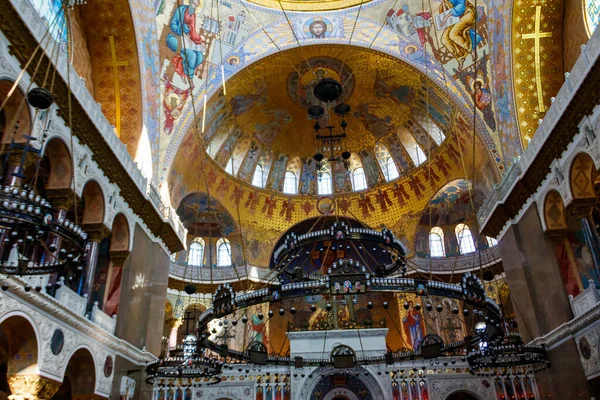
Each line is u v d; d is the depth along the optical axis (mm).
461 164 26062
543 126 17047
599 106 14070
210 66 23719
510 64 20281
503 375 21969
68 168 13867
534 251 19000
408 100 27016
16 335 11500
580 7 18281
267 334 27703
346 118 29438
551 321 17875
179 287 27844
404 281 12602
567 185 16234
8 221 7777
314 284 12711
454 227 30469
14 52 11312
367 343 24375
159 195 20828
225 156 28406
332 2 25328
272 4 24984
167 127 22375
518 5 19531
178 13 22359
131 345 17250
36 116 11914
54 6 16688
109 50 19672
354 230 14023
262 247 30297
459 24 22828
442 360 23000
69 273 14578
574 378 16375
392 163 30375
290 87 27188
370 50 24672
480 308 13453
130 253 18047
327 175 31875
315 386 24469
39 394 11664
